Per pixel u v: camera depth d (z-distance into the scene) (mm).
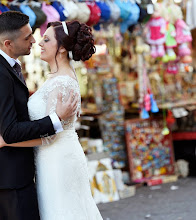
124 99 6816
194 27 5457
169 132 6668
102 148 5871
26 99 2521
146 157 6422
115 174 5793
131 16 4719
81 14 4281
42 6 4074
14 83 2420
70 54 2641
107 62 6691
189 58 5781
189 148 6758
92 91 6734
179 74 7363
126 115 6863
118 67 6844
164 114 6559
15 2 3928
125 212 4934
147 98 5863
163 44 5375
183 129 6793
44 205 2594
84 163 2725
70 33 2590
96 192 5523
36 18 3912
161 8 5184
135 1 4816
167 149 6629
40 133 2357
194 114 6812
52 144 2576
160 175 6496
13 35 2467
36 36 6031
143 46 5887
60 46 2605
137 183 6176
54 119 2381
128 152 6270
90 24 4508
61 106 2412
